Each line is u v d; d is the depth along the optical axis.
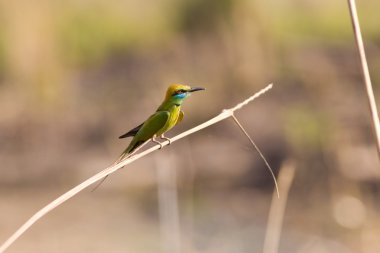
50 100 20.17
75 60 22.06
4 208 15.53
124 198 16.20
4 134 19.06
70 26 22.02
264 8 20.75
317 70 19.14
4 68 20.66
